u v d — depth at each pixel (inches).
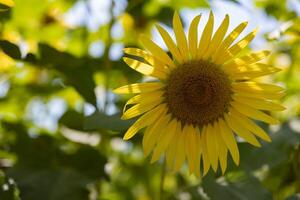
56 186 41.6
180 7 48.9
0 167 44.0
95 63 45.8
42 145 44.4
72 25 51.3
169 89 38.3
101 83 48.1
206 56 38.0
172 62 38.0
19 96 49.6
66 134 45.8
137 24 50.4
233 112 39.1
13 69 47.5
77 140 45.2
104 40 49.6
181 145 39.2
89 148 44.0
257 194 41.7
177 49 37.6
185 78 38.2
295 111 50.4
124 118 37.4
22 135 44.5
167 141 38.9
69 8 50.9
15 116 47.2
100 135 45.5
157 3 49.2
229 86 38.6
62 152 44.0
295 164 45.5
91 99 43.2
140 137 44.7
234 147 39.2
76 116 43.9
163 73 38.1
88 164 43.8
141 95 37.8
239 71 38.3
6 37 47.5
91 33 50.3
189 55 38.0
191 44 37.5
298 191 45.6
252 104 38.8
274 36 44.7
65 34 50.5
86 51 49.7
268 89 38.6
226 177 42.6
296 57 51.1
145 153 38.6
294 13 52.0
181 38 37.3
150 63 37.3
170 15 49.2
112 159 48.3
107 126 38.7
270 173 46.8
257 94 38.7
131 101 37.6
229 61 38.1
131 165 50.8
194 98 38.4
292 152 44.5
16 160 44.4
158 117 38.8
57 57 43.4
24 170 42.3
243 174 42.5
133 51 36.5
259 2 54.1
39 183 41.6
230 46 37.4
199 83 38.0
